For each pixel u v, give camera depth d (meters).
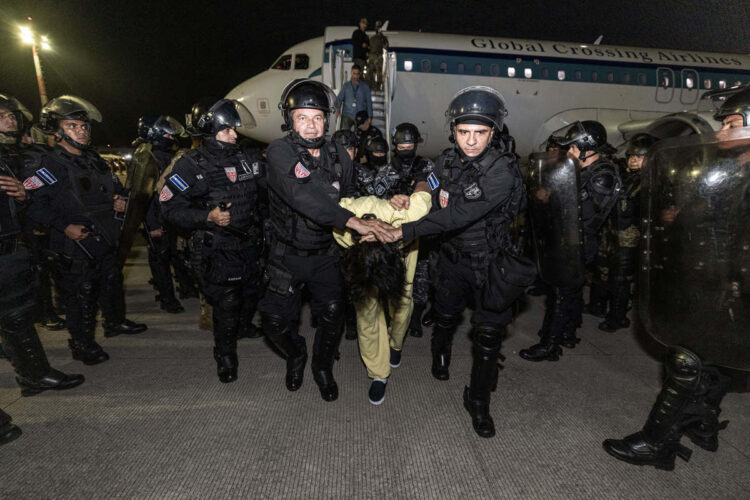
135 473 1.71
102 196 2.67
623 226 3.22
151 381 2.48
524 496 1.62
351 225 1.72
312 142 1.90
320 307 2.19
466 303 2.32
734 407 2.25
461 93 1.83
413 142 3.02
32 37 15.13
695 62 10.08
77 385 2.42
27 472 1.72
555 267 2.20
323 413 2.15
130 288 4.48
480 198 1.74
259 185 2.46
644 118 9.91
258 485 1.65
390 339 2.58
